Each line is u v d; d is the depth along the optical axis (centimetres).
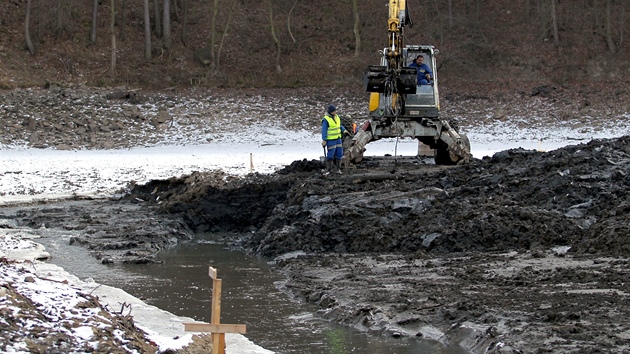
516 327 863
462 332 884
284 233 1541
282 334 952
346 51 5525
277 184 1977
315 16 5778
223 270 1383
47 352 657
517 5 5706
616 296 960
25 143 4081
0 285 785
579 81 5138
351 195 1655
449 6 5469
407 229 1448
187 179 2214
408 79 2109
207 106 4809
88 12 5600
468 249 1345
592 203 1435
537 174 1614
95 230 1741
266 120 4666
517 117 4747
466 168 1839
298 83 5216
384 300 1034
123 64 5256
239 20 5688
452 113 4806
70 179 2683
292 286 1196
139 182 2488
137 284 1265
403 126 2205
